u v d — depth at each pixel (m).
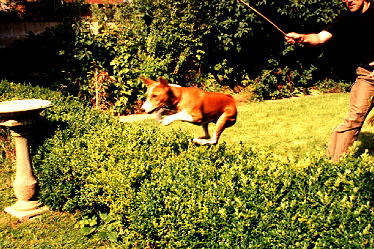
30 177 5.12
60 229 4.66
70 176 4.89
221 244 3.12
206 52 12.88
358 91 4.46
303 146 6.94
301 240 2.80
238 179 3.49
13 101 5.47
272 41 13.73
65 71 11.23
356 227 2.63
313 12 13.34
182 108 3.78
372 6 4.09
